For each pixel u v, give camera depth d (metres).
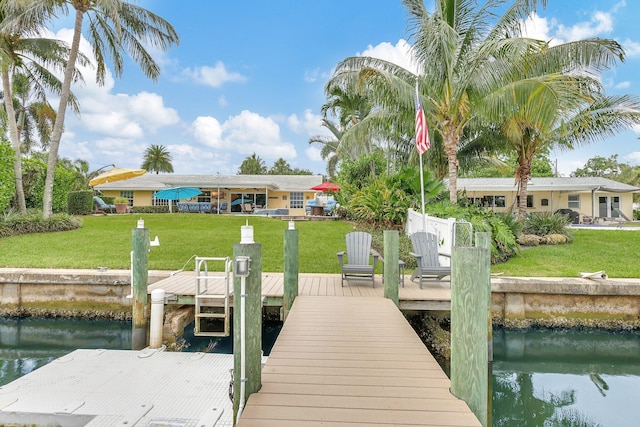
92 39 14.30
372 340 3.71
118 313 6.57
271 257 9.19
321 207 20.50
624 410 3.92
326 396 2.54
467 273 2.37
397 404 2.43
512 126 10.07
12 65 13.55
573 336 5.99
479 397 2.34
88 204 19.05
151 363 4.27
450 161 10.09
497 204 22.52
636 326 6.11
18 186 12.93
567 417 3.79
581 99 8.27
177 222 15.29
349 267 6.20
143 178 26.44
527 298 6.27
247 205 24.05
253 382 2.54
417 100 8.21
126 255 8.77
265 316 6.36
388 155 15.26
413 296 5.48
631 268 7.84
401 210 11.12
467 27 9.91
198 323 5.10
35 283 6.68
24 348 5.41
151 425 3.03
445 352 5.03
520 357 5.29
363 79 9.20
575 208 22.12
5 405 3.30
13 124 13.05
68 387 3.67
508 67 8.20
